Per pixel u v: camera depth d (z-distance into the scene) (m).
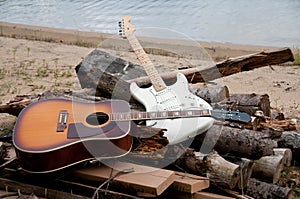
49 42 11.43
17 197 3.39
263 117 4.05
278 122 4.22
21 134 3.31
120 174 3.26
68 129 3.35
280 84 7.39
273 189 3.34
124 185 3.17
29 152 3.14
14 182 3.49
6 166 3.56
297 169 4.01
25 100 4.41
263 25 16.14
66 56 9.44
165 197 3.30
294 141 3.98
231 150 3.63
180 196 3.26
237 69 4.84
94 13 19.56
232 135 3.61
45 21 17.86
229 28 15.66
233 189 3.34
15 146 3.21
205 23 16.69
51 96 4.38
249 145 3.56
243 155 3.61
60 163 3.20
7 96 6.27
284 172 3.93
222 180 3.26
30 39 11.82
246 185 3.40
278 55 4.86
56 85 6.87
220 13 18.84
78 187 3.34
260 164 3.56
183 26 16.17
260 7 20.11
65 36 13.56
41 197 3.41
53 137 3.27
